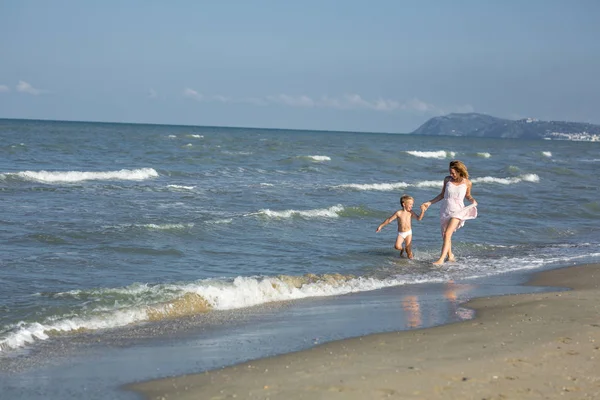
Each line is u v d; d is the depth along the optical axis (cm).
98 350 648
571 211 2075
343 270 1142
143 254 1186
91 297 848
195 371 573
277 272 1100
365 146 6688
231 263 1154
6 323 731
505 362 573
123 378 558
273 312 828
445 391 499
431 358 591
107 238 1292
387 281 1058
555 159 5819
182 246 1274
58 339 689
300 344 662
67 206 1703
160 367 588
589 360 580
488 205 2127
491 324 733
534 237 1597
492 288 1011
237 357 616
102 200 1844
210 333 716
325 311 836
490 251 1381
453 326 730
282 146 5606
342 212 1770
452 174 1241
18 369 586
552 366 561
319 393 500
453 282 1062
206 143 5612
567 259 1297
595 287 1012
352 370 557
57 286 921
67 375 568
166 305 820
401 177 3181
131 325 750
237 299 888
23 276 971
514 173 3597
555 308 816
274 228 1521
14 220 1445
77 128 9438
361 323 762
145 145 4869
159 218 1566
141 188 2148
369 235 1507
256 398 493
